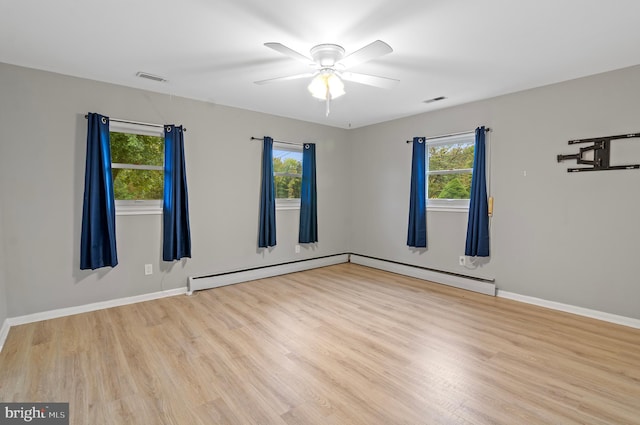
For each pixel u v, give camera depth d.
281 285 4.37
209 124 4.14
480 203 3.96
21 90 2.98
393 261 5.20
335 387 2.07
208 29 2.32
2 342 2.62
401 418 1.78
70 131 3.21
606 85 3.11
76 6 2.03
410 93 3.78
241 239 4.51
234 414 1.82
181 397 1.96
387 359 2.42
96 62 2.91
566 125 3.37
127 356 2.45
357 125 5.55
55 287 3.18
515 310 3.45
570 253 3.38
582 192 3.28
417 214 4.69
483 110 4.00
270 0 1.96
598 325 3.05
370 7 2.03
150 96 3.69
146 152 3.75
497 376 2.20
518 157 3.72
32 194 3.05
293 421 1.76
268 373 2.23
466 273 4.27
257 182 4.62
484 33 2.37
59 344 2.62
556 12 2.08
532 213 3.63
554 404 1.91
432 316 3.28
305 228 5.16
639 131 2.95
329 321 3.14
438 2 1.97
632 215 3.01
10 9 2.05
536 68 3.04
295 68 3.06
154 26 2.28
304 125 5.16
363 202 5.66
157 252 3.79
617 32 2.35
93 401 1.92
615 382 2.13
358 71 3.11
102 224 3.32
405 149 4.95
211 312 3.37
